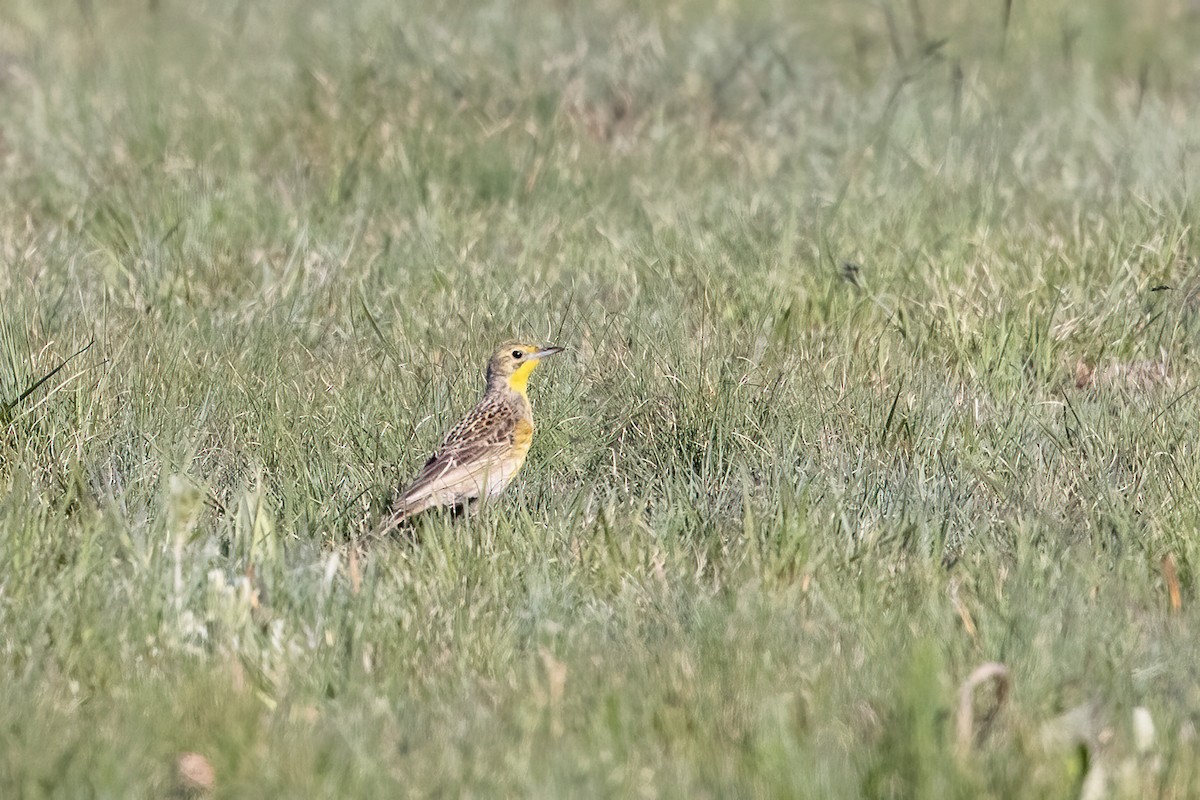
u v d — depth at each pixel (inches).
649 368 495.8
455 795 287.3
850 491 427.2
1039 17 956.6
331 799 287.0
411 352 521.3
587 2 962.7
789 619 354.9
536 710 316.8
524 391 451.2
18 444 441.4
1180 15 973.8
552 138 717.3
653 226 630.5
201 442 458.3
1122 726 308.7
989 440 462.3
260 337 526.3
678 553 390.0
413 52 795.4
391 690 332.5
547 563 386.3
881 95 801.6
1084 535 405.4
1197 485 423.2
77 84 808.9
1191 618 363.6
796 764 288.5
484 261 606.2
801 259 594.2
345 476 451.2
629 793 286.2
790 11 976.9
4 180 695.7
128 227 632.4
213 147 710.5
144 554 370.6
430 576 386.6
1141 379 510.6
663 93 787.4
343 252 609.3
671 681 325.4
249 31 912.9
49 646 347.9
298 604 365.1
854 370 509.0
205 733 310.5
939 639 339.9
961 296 549.6
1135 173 674.8
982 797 281.1
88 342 501.0
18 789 287.7
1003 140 725.3
